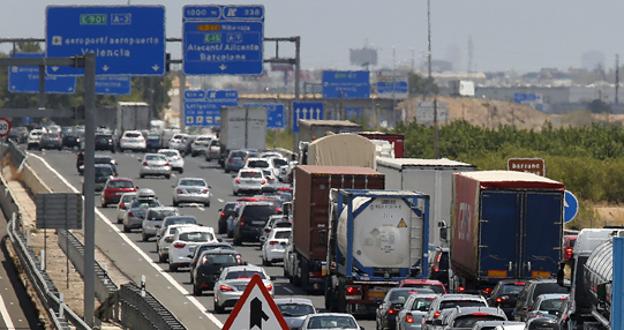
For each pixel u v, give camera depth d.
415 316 101.31
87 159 103.69
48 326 109.12
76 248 148.62
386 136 193.62
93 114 103.69
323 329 91.94
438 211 137.62
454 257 126.25
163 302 130.75
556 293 99.94
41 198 124.31
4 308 120.50
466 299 95.69
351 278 120.31
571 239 136.75
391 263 120.56
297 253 143.12
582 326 74.62
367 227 120.50
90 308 103.31
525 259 118.06
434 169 137.75
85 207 103.88
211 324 115.25
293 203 146.38
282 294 136.88
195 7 199.88
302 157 174.50
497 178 119.19
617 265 64.25
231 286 121.56
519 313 104.00
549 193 118.00
